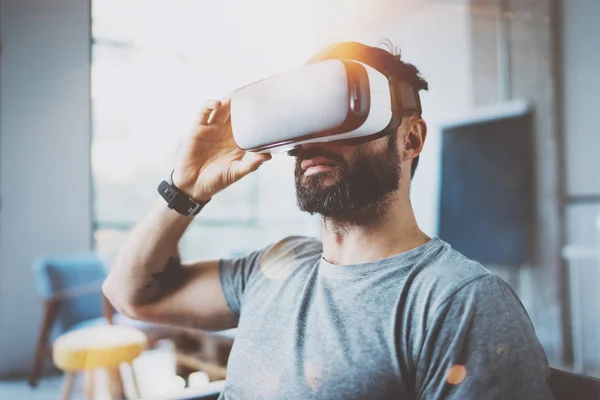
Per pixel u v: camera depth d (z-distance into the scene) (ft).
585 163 9.75
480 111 11.20
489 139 11.09
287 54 13.78
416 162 2.74
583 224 9.80
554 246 10.03
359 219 2.53
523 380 2.02
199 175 3.07
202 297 3.18
